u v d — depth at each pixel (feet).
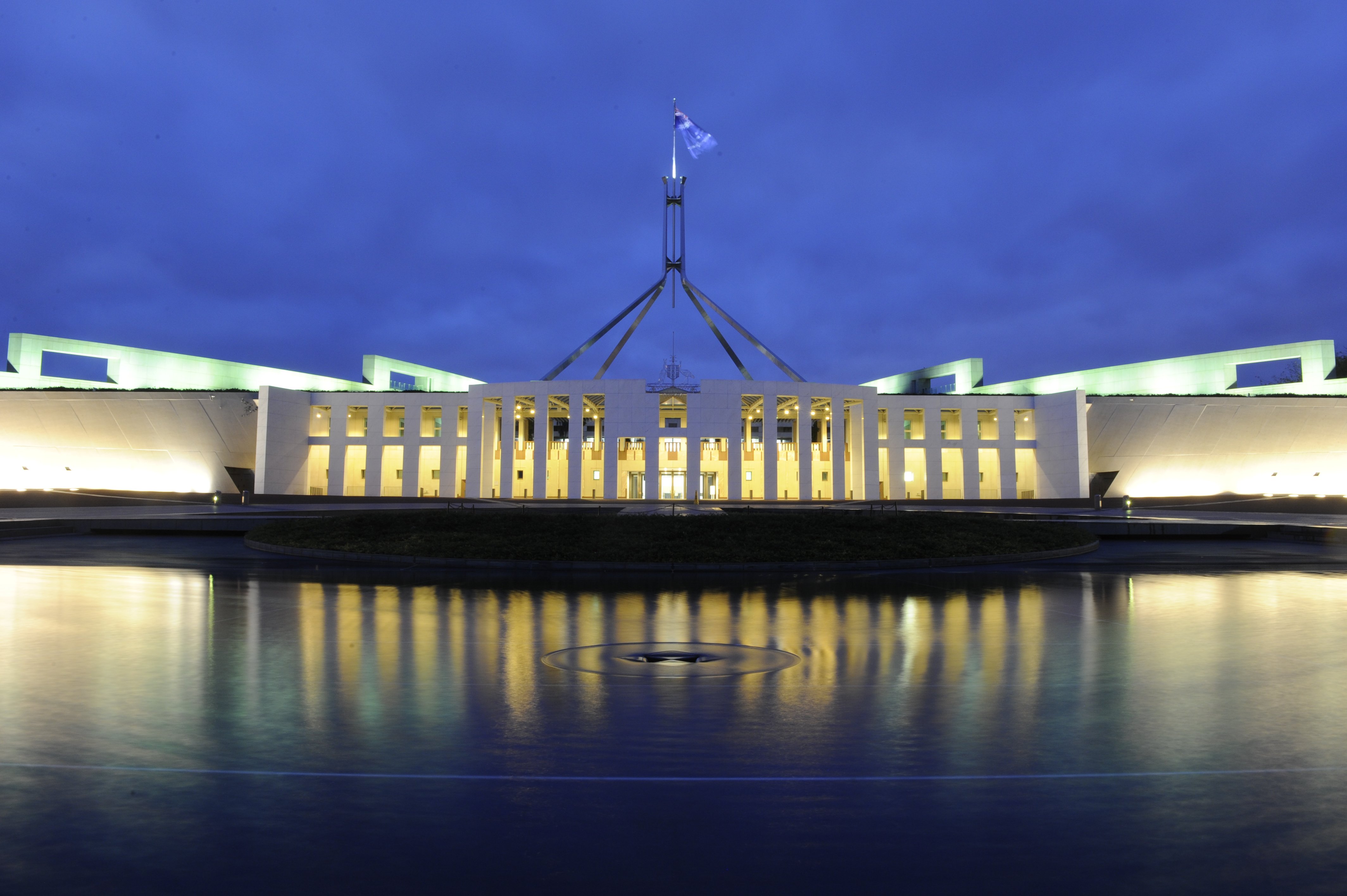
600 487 191.31
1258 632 35.58
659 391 167.43
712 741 19.63
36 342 169.37
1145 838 14.08
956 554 65.98
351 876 12.56
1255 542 92.22
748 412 194.49
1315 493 172.86
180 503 140.87
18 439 166.20
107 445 168.35
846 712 22.35
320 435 178.60
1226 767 17.71
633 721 21.36
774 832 14.30
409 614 39.50
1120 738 19.86
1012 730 20.62
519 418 202.80
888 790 16.37
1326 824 14.65
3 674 26.30
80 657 29.09
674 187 194.39
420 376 206.18
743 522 73.20
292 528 76.48
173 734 19.79
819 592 48.55
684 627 36.37
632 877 12.59
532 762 17.95
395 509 109.40
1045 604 43.86
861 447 173.37
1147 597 47.19
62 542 83.30
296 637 33.40
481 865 12.98
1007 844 13.87
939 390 234.17
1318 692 24.61
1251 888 12.29
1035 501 159.02
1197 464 175.01
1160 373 184.44
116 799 15.62
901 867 12.99
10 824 14.43
